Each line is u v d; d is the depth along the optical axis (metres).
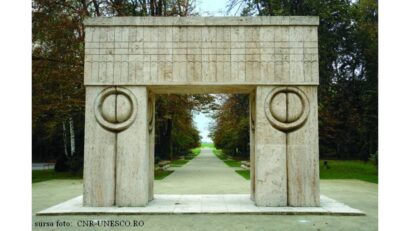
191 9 24.55
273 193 10.30
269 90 10.49
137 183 10.38
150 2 24.27
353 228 8.29
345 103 27.81
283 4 24.19
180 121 33.81
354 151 36.09
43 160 41.38
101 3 21.66
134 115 10.46
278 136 10.39
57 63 20.30
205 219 9.15
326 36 24.80
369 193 14.30
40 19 19.41
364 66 27.98
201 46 10.61
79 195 13.66
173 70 10.55
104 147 10.45
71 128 24.42
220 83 10.50
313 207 10.20
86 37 10.61
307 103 10.43
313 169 10.33
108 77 10.53
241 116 32.47
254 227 8.36
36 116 20.66
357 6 26.69
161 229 8.20
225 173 24.69
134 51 10.60
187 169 28.91
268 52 10.55
